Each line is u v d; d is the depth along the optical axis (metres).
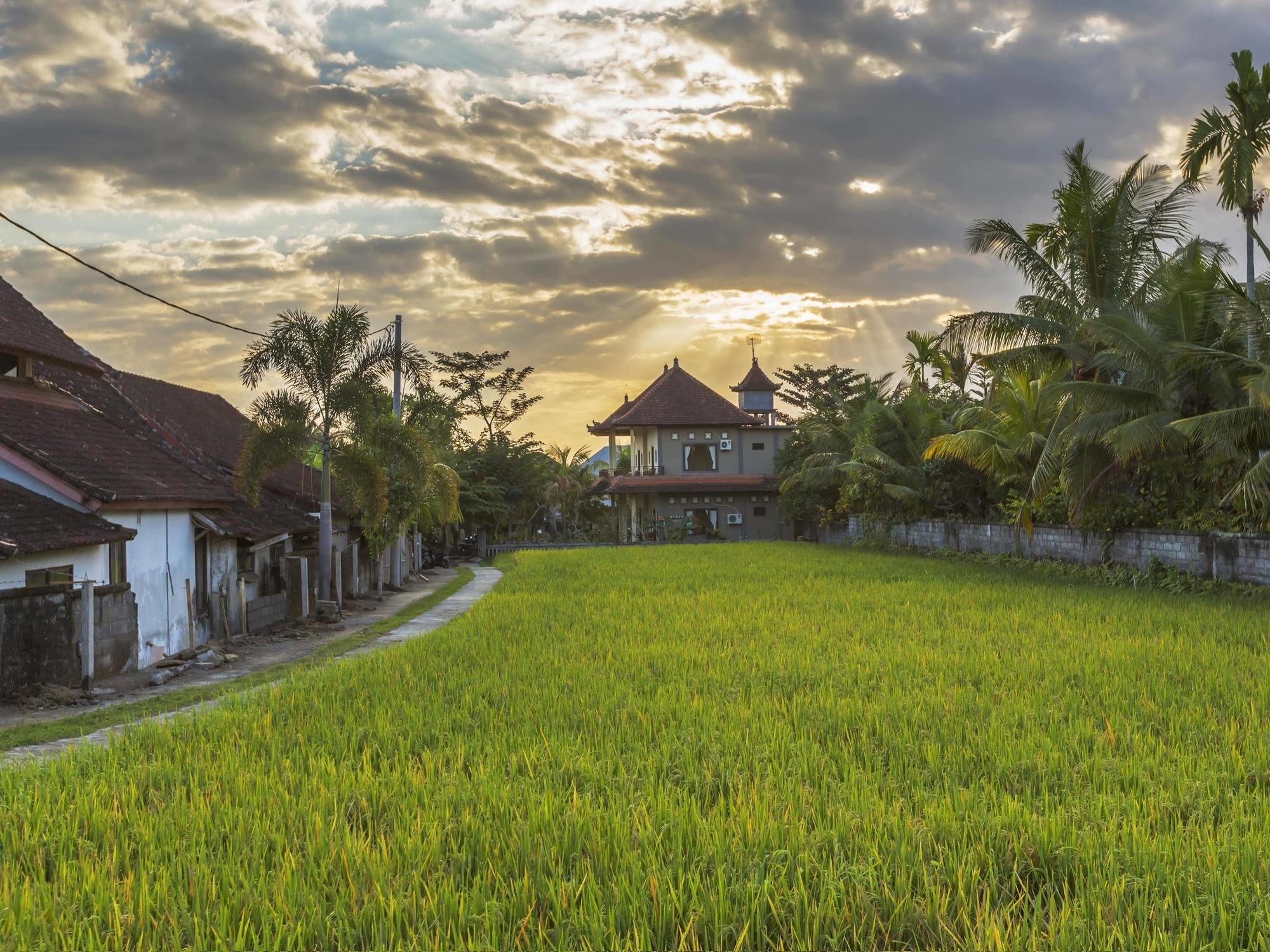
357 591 28.77
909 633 15.09
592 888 5.32
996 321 25.36
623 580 26.91
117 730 11.34
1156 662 11.83
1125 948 4.66
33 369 20.88
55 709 12.78
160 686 14.79
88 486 16.03
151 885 5.59
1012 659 12.28
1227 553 19.95
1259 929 4.77
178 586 19.25
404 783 7.40
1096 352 24.64
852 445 43.78
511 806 6.71
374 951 4.76
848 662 12.38
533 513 60.03
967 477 36.22
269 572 24.77
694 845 6.04
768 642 14.47
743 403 61.12
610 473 60.66
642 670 12.28
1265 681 10.47
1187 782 6.88
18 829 6.59
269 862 5.99
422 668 12.83
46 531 14.62
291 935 4.86
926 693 10.24
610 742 8.48
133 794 7.27
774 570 28.80
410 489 30.45
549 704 10.29
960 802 6.59
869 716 9.11
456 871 5.74
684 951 4.76
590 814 6.45
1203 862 5.53
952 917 5.10
